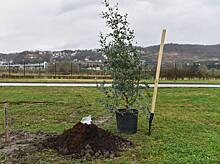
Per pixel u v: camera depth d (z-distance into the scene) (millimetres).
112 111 11945
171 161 8547
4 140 10734
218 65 58000
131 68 11359
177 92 27516
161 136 11203
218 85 36344
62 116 15570
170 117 15227
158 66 11391
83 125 9828
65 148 9328
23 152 9281
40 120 14508
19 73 57406
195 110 17656
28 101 20672
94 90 28375
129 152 9312
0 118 14766
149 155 9109
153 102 11492
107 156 8930
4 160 8664
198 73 53688
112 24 11586
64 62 61094
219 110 17719
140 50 11555
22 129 12453
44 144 9859
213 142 10516
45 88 30297
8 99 21500
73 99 21875
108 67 11555
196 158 8789
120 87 11477
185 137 11180
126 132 11523
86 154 8930
